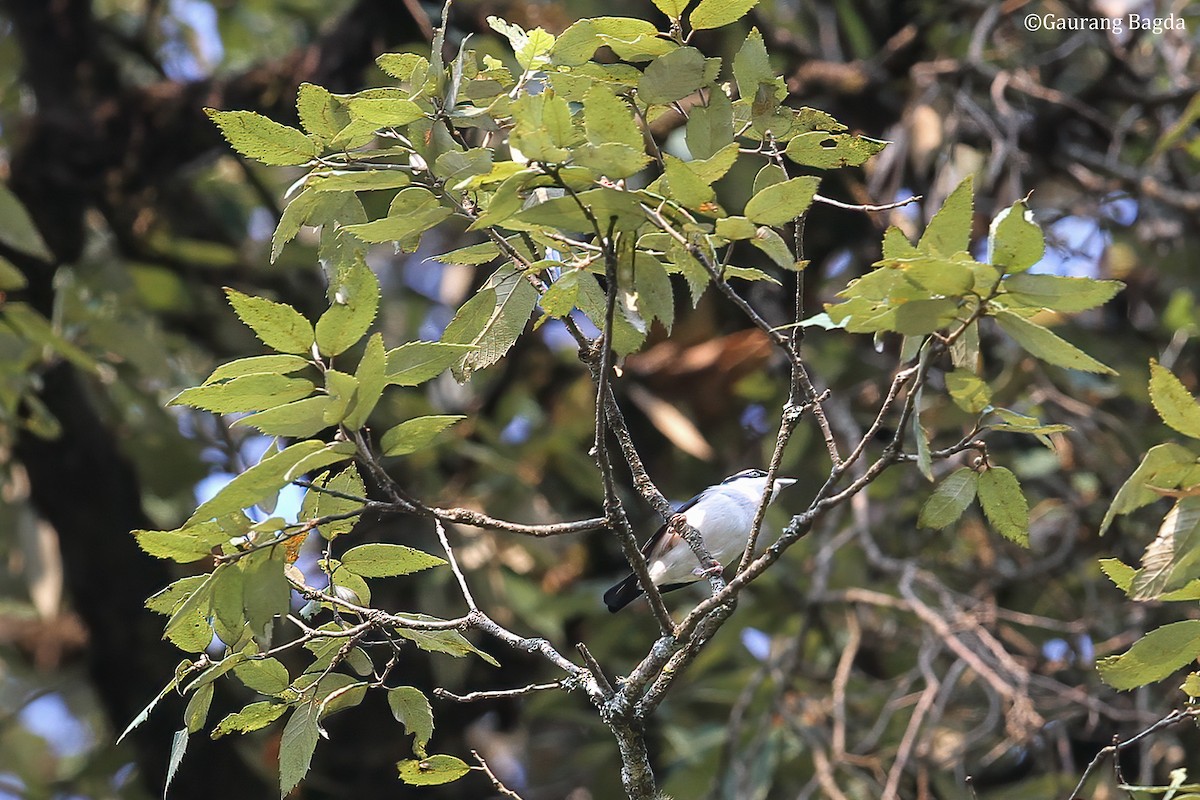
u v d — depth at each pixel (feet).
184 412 41.29
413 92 15.29
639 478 17.88
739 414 42.29
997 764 36.68
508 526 14.94
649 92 14.65
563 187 13.12
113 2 46.52
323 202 16.40
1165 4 38.50
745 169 34.01
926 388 37.63
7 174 36.22
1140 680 15.49
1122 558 35.40
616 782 38.32
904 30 38.34
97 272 37.47
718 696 37.78
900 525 41.09
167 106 36.50
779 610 38.58
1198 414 14.15
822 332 39.88
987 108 38.81
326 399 13.43
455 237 46.19
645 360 39.42
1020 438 37.93
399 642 16.47
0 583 42.29
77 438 36.06
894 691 36.37
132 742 36.68
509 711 41.01
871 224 37.55
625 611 38.01
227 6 44.50
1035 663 36.19
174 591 14.74
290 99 36.24
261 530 14.19
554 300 15.33
